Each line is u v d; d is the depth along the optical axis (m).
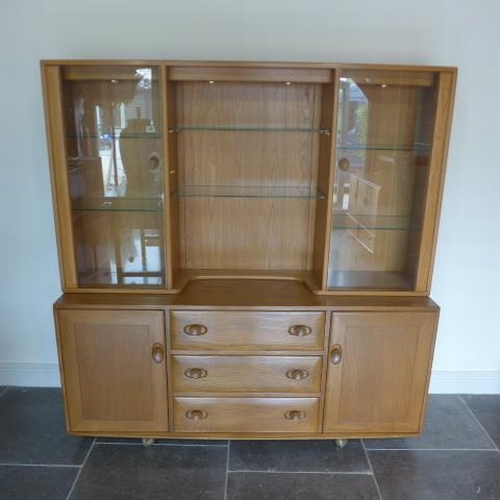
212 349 1.94
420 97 1.98
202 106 2.09
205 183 2.19
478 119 2.15
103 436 2.08
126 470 1.95
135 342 1.93
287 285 2.13
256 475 1.93
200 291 2.04
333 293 2.01
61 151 1.87
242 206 2.22
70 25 2.05
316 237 2.21
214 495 1.83
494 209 2.27
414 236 2.06
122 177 2.03
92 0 2.02
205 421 2.02
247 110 2.10
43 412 2.31
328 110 1.93
